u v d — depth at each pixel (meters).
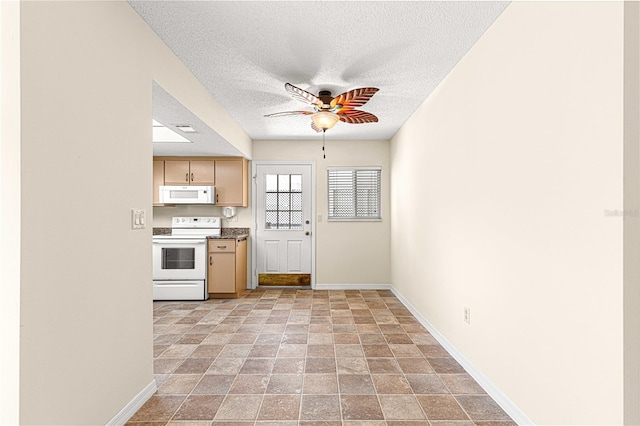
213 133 3.60
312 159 5.48
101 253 1.70
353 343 3.11
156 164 5.16
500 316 2.09
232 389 2.28
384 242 5.47
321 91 3.23
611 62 1.32
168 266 4.81
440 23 2.16
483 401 2.13
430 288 3.40
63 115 1.45
